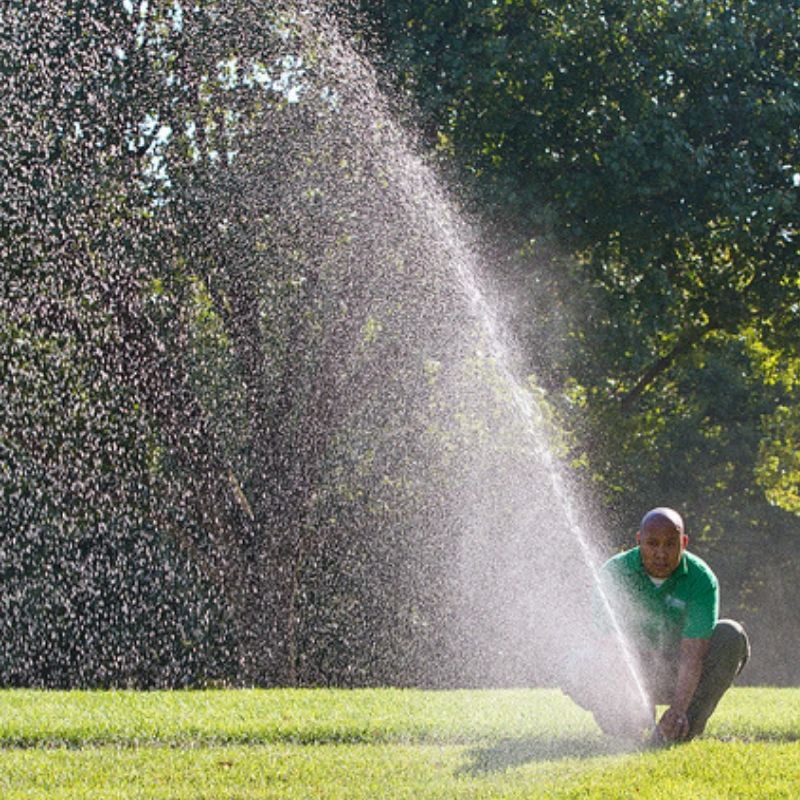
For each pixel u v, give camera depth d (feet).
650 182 195.72
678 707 71.72
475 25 195.93
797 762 67.46
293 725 82.94
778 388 376.27
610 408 222.07
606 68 194.18
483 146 197.88
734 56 201.77
